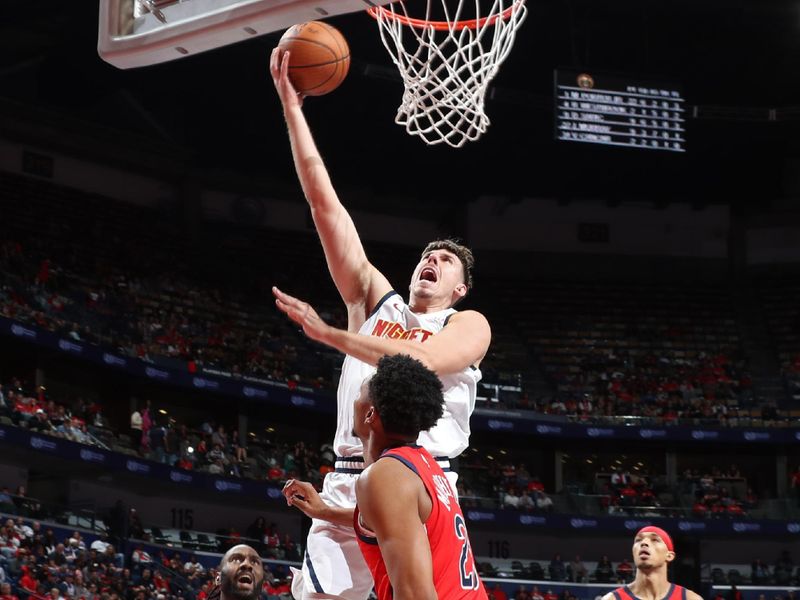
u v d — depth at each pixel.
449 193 31.47
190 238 28.72
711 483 26.91
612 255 32.00
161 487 23.17
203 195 29.69
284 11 4.04
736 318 31.03
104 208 27.50
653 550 6.30
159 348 24.33
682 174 30.36
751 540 26.83
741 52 25.39
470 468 26.95
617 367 29.58
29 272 23.78
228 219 29.83
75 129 27.09
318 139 28.39
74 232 26.14
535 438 27.81
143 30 4.46
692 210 32.25
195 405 25.17
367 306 3.57
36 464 21.48
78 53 25.00
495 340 29.89
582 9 23.45
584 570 24.92
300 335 27.67
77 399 23.06
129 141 27.92
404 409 2.74
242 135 28.89
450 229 31.94
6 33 24.34
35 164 26.81
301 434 26.52
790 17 23.55
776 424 27.38
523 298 31.17
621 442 27.97
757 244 32.12
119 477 22.48
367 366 3.48
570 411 27.59
